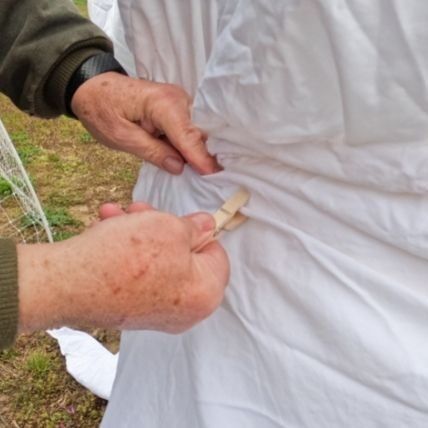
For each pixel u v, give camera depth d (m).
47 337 1.37
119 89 0.60
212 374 0.54
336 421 0.48
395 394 0.45
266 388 0.51
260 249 0.50
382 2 0.37
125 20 0.57
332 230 0.46
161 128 0.58
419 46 0.37
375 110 0.40
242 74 0.44
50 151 2.21
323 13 0.38
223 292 0.50
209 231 0.50
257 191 0.50
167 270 0.46
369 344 0.45
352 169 0.44
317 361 0.48
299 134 0.44
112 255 0.45
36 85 0.66
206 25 0.52
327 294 0.47
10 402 1.25
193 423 0.55
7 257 0.45
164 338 0.59
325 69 0.40
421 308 0.44
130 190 1.99
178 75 0.59
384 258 0.45
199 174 0.56
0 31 0.68
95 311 0.46
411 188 0.42
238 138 0.49
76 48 0.65
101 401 1.25
